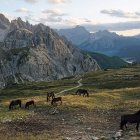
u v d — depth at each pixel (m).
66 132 41.66
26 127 45.91
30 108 65.12
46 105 66.75
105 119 51.28
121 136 36.22
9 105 68.88
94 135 39.03
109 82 146.00
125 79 152.38
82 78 199.50
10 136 39.38
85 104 66.00
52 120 51.19
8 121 50.59
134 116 40.47
